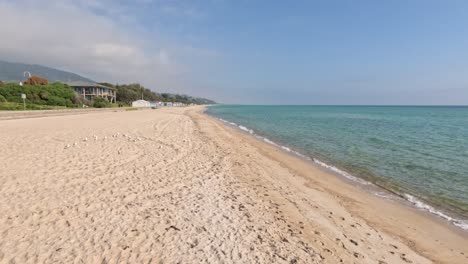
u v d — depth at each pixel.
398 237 5.03
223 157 10.68
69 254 3.59
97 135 14.55
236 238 4.28
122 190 6.06
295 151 14.32
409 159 12.28
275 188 7.29
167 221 4.68
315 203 6.43
